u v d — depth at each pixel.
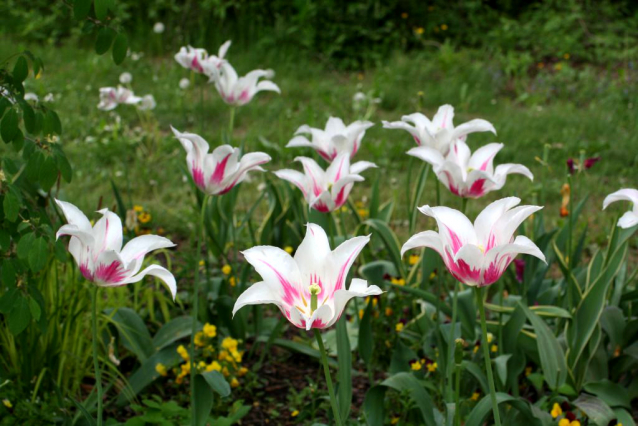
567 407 3.12
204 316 3.84
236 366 3.49
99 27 2.74
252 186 6.34
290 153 6.92
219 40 10.86
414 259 4.48
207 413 2.64
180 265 4.65
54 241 2.50
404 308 4.04
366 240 1.89
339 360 2.74
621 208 3.32
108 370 3.54
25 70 2.80
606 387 3.22
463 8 12.06
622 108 8.71
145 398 3.38
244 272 3.81
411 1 11.52
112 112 7.59
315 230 1.94
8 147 6.20
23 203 2.76
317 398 3.12
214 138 7.27
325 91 9.20
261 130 7.60
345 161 2.95
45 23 11.14
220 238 4.18
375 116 8.57
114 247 2.15
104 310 3.50
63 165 2.75
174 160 6.66
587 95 9.42
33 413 2.86
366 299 3.99
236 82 3.90
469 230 2.00
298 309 1.82
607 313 3.39
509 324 3.30
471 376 3.35
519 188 6.29
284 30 10.84
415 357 3.44
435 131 3.25
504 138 7.68
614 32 11.54
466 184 2.73
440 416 2.70
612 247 3.33
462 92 8.56
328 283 1.90
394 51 10.70
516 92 9.82
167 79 9.28
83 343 3.48
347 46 10.76
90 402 3.27
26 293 2.55
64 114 7.81
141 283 4.00
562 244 3.83
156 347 3.57
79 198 5.74
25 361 3.12
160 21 11.10
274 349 4.00
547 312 3.30
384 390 2.73
